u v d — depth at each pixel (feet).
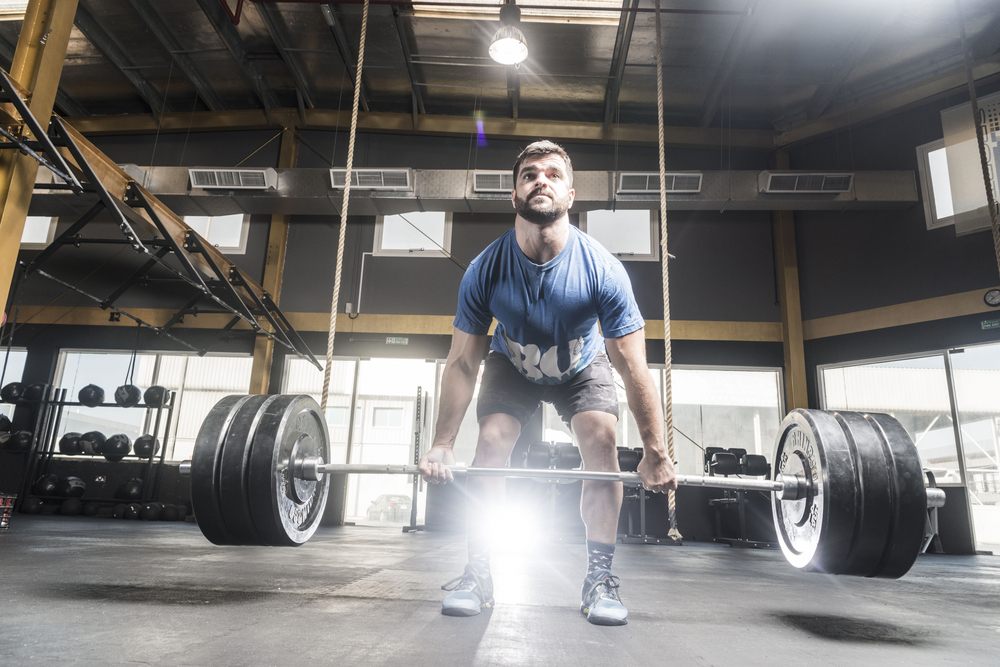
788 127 22.30
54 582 5.44
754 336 20.70
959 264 17.97
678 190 19.33
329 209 20.63
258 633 3.50
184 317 21.99
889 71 20.38
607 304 4.41
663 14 17.67
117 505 19.98
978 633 4.44
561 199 4.11
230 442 4.33
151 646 3.11
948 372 17.63
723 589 6.83
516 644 3.45
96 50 20.49
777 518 5.11
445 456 4.31
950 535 16.83
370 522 22.40
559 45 19.39
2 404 20.98
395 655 3.09
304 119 22.48
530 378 4.93
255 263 22.09
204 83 21.94
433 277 21.70
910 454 4.25
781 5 17.40
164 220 15.47
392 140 22.79
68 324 22.16
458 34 19.04
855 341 19.49
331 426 21.15
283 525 4.41
